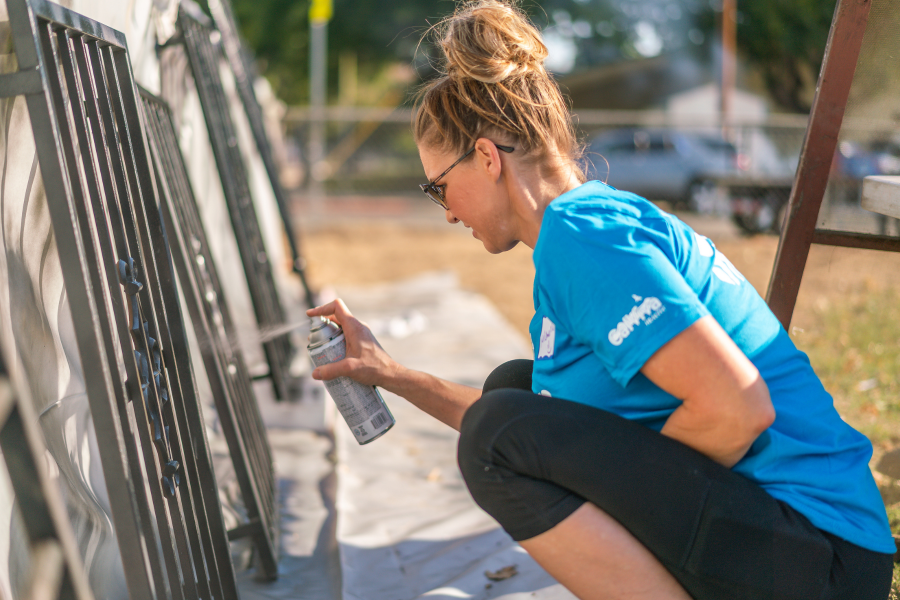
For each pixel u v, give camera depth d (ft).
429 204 46.83
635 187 35.53
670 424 3.63
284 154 33.88
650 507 3.61
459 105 3.97
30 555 3.81
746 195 32.76
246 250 9.72
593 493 3.66
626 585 3.75
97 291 3.75
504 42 3.93
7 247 3.95
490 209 4.10
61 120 3.68
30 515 2.76
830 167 5.74
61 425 4.40
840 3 5.49
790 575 3.65
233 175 10.97
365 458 8.51
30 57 3.17
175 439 4.55
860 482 3.84
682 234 3.79
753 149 34.47
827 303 8.70
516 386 5.09
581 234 3.57
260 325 9.91
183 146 9.57
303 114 34.27
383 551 6.28
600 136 36.76
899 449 6.14
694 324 3.34
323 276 23.76
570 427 3.64
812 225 5.86
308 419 9.65
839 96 5.61
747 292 3.92
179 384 4.68
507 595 5.41
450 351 13.80
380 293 19.45
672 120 33.45
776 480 3.74
